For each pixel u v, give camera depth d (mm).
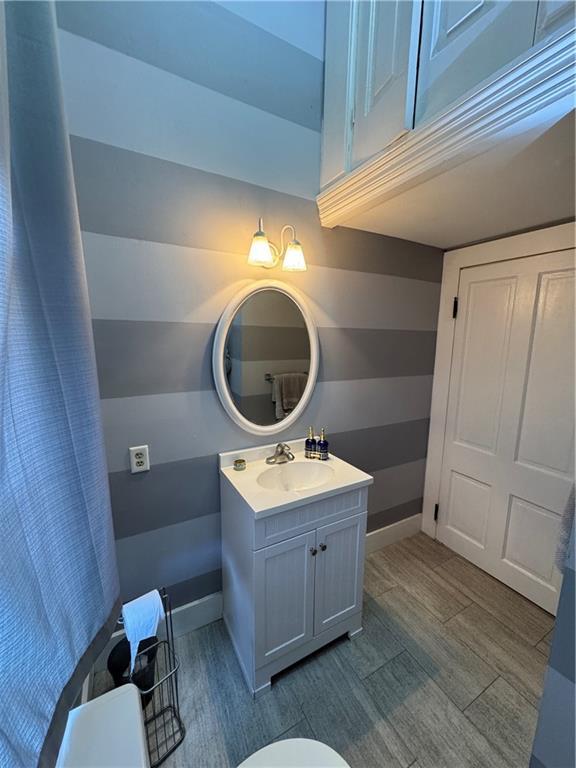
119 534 1340
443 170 1094
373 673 1363
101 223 1142
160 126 1186
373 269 1808
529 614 1666
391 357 1981
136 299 1236
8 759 535
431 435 2244
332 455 1777
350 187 1359
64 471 771
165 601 1431
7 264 551
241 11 1271
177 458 1410
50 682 666
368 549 2115
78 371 826
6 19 637
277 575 1251
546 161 1030
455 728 1171
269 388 1565
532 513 1720
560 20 740
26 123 684
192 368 1382
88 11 1039
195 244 1311
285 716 1206
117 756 787
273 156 1423
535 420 1684
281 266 1514
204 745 1119
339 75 1391
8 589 564
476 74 927
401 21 1089
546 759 791
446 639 1524
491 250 1814
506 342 1784
